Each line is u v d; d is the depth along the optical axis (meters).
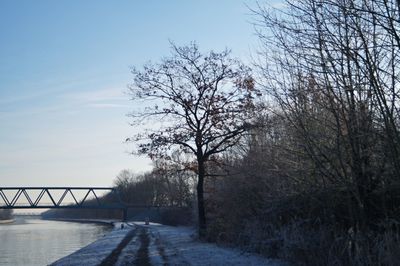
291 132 15.91
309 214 17.28
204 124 31.41
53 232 86.31
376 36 12.19
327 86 13.67
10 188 95.25
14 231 92.12
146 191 122.69
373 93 12.70
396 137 12.17
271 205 20.05
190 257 21.66
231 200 26.27
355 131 13.39
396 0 11.46
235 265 17.78
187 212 63.16
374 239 13.44
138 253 25.88
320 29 13.23
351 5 11.94
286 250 17.31
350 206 14.87
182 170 33.09
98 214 179.00
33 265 31.59
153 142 32.03
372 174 13.95
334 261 14.11
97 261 22.55
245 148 25.75
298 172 16.19
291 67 14.31
